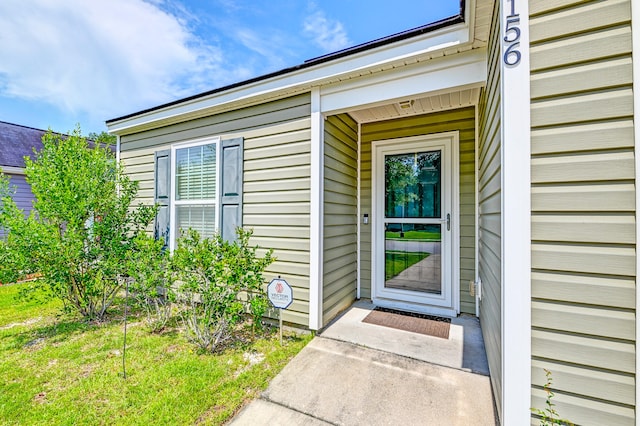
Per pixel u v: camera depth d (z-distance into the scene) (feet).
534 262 4.51
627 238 4.05
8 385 6.94
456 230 11.53
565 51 4.37
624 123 4.08
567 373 4.33
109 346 8.98
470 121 11.34
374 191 13.10
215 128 12.14
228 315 9.03
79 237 11.00
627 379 4.03
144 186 14.58
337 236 11.27
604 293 4.15
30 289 11.09
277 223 10.63
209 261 8.98
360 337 9.41
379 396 6.51
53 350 8.71
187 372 7.46
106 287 11.56
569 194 4.33
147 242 10.75
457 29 7.48
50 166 11.16
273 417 5.91
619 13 4.11
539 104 4.51
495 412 5.94
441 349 8.57
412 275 12.35
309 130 10.05
